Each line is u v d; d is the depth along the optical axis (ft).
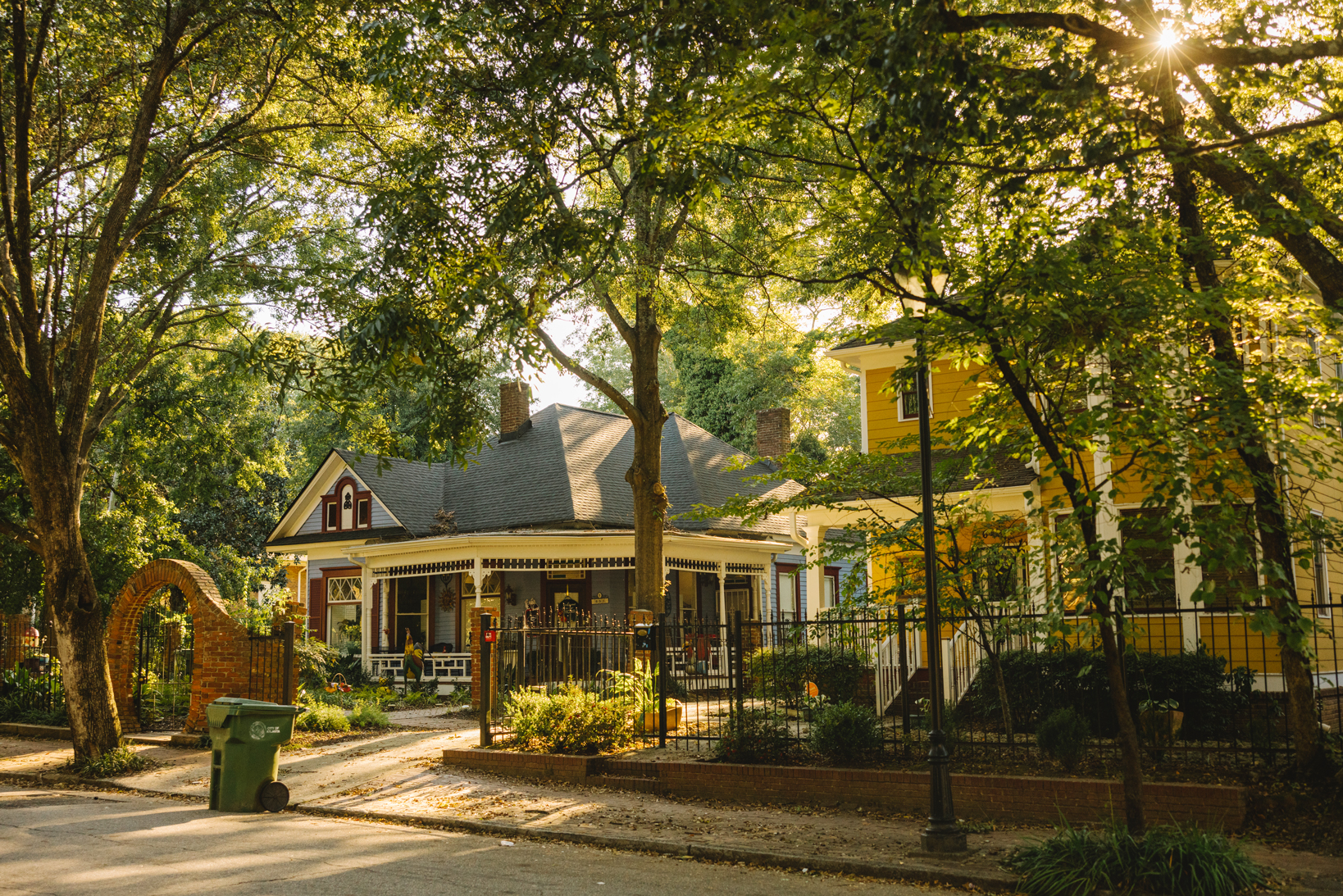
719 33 27.94
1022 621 36.91
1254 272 34.78
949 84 26.07
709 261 63.26
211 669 56.44
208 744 52.90
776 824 33.17
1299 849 27.91
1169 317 28.14
